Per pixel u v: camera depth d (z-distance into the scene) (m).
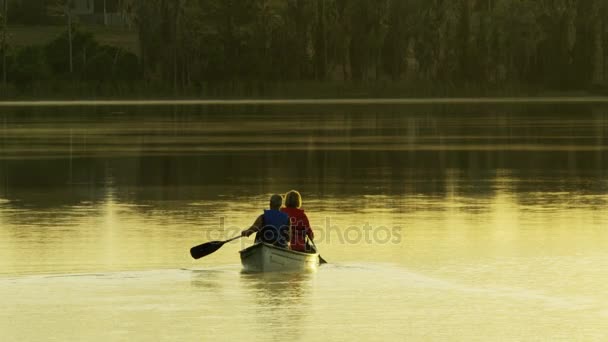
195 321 53.59
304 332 51.53
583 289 60.84
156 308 56.38
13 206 100.00
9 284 62.56
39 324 53.09
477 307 56.50
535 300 58.06
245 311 55.59
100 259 71.00
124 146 177.12
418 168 137.38
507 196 106.38
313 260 67.06
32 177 127.75
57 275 65.44
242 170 135.00
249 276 64.81
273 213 67.94
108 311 55.75
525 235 80.81
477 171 133.25
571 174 129.25
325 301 57.84
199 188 114.94
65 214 94.06
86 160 150.50
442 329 52.12
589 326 52.56
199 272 66.19
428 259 70.56
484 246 75.81
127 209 97.44
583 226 85.31
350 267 67.75
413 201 102.38
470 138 194.12
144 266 68.50
